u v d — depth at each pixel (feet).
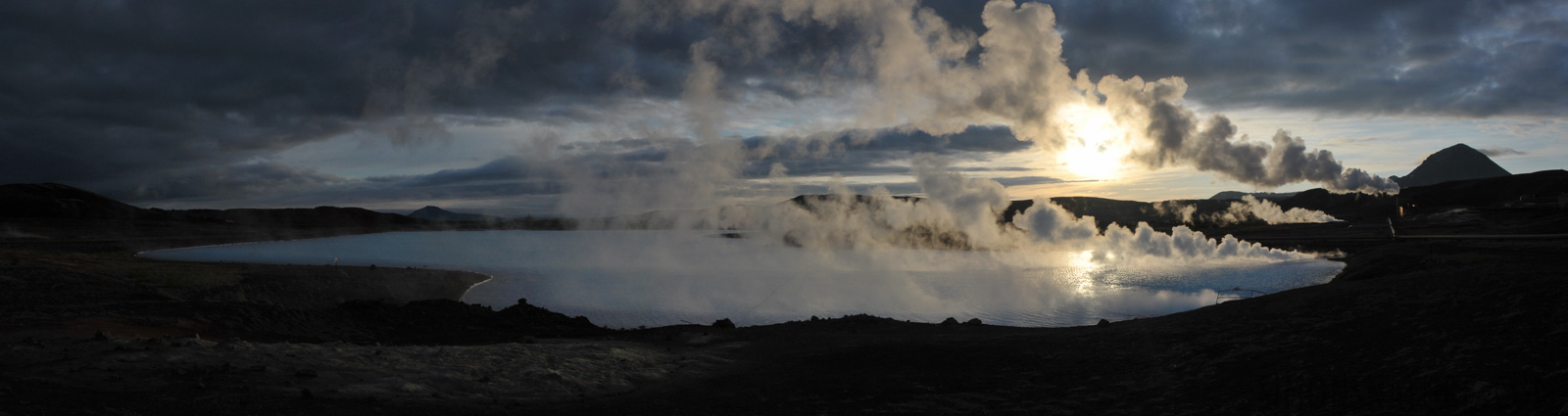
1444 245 193.36
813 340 64.39
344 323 78.13
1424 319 43.09
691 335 71.31
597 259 292.20
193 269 176.96
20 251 182.80
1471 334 38.78
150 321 64.59
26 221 449.89
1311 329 45.88
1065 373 45.11
